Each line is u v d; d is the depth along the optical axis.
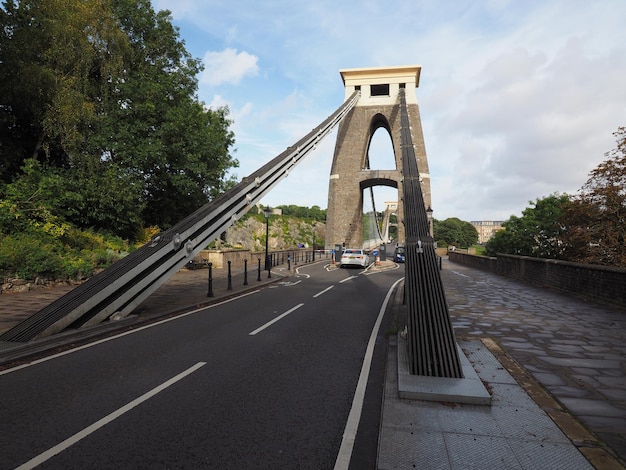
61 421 3.75
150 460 3.07
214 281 17.03
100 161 18.25
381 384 4.84
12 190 14.45
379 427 3.65
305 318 9.28
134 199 19.56
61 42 15.94
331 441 3.41
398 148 61.62
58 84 15.90
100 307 7.74
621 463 2.93
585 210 17.22
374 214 87.25
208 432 3.55
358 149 62.75
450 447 3.17
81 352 6.19
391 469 2.87
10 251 11.90
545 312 9.68
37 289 12.43
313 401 4.30
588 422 3.63
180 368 5.41
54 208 15.77
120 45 18.55
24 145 18.09
